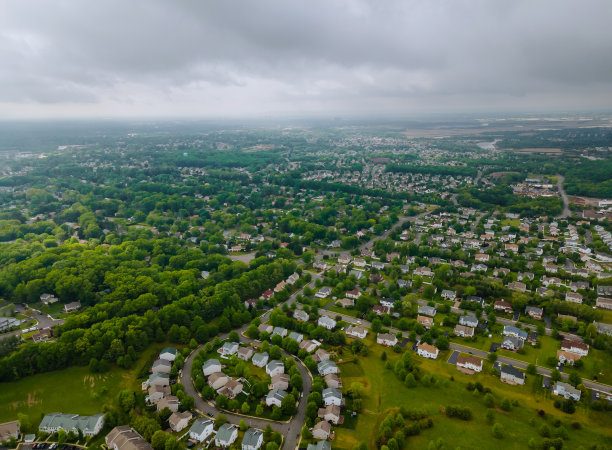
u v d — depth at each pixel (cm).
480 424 18425
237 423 18762
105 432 18300
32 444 17550
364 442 17425
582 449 16250
